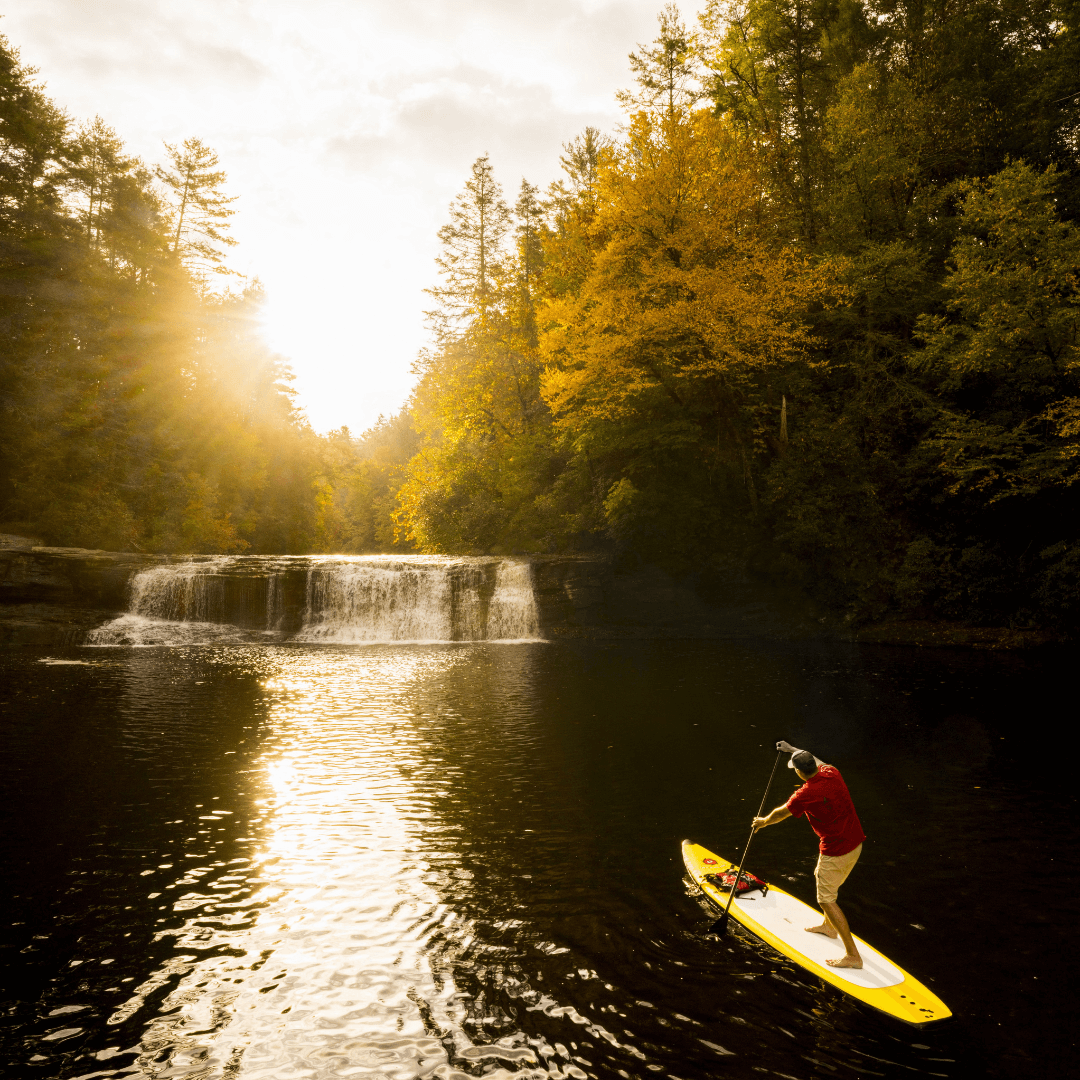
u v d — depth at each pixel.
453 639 27.88
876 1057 4.12
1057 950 5.34
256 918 5.84
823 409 26.95
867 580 25.38
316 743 11.52
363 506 96.00
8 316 33.56
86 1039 4.25
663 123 24.73
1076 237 19.64
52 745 11.24
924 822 8.04
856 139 27.31
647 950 5.34
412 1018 4.47
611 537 28.69
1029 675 17.44
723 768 10.12
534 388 38.94
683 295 24.70
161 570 27.61
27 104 34.62
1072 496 22.56
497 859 7.06
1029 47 29.58
